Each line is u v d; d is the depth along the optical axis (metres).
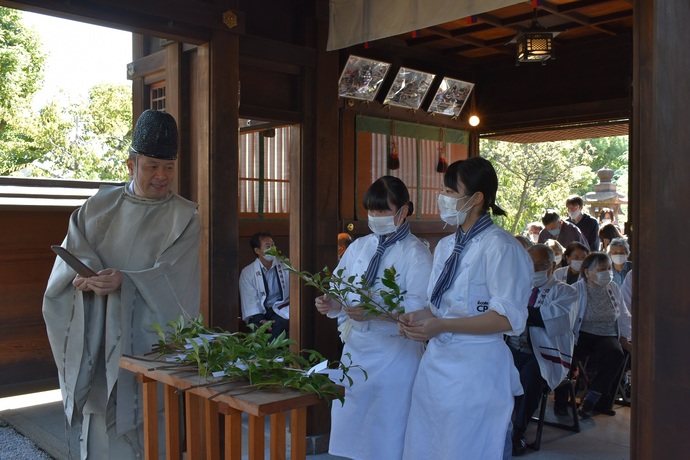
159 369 2.08
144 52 4.37
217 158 3.61
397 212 3.03
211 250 3.62
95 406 2.60
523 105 6.95
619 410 5.20
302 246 4.12
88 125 15.52
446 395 2.46
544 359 4.19
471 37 6.17
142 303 2.55
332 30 4.10
